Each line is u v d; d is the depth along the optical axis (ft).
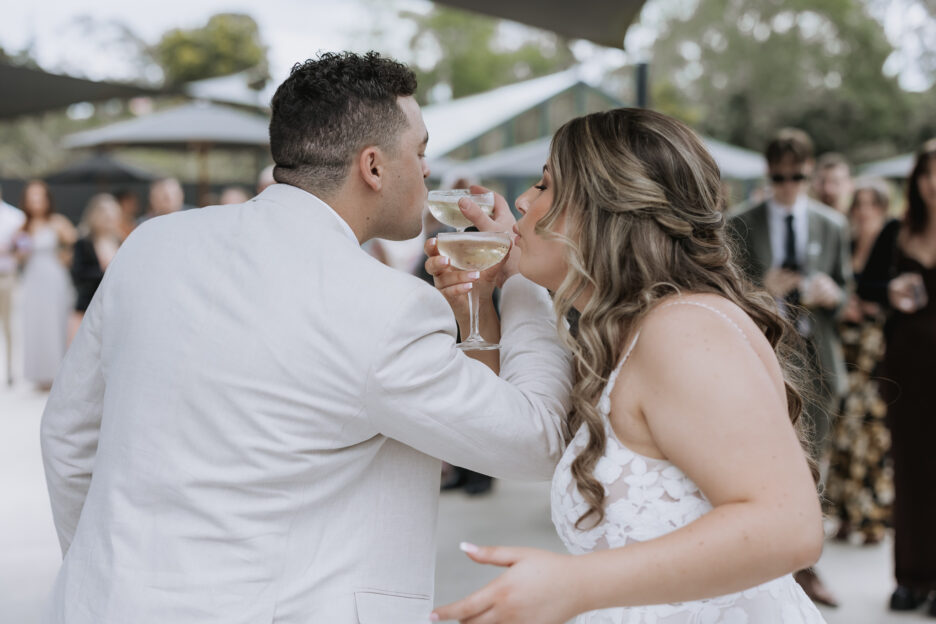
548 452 5.12
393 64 5.44
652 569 3.74
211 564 4.60
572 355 5.69
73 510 5.58
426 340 4.79
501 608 3.68
